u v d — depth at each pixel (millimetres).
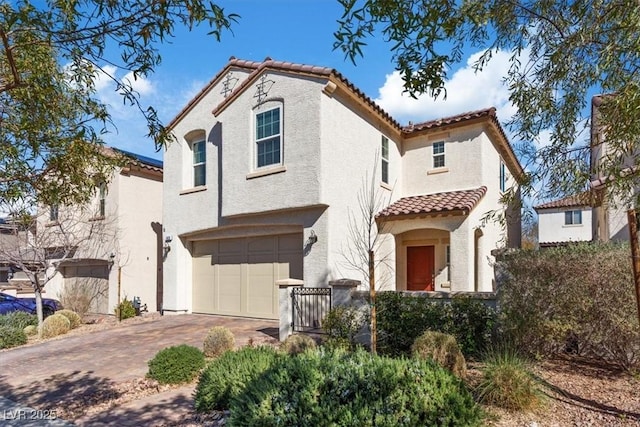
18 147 4914
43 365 10180
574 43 5488
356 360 4766
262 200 13555
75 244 17875
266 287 14555
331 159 12797
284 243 14211
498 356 6551
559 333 7547
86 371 9375
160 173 20297
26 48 4121
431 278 16141
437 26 4320
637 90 4520
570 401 5988
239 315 15219
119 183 18703
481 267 15180
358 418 3898
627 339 7230
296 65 13000
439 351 6992
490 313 8445
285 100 13266
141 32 3701
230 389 6121
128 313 17250
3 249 16141
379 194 15305
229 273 15719
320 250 12602
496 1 5629
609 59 4969
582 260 7527
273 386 4398
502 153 18469
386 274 14633
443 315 8664
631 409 5676
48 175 5289
